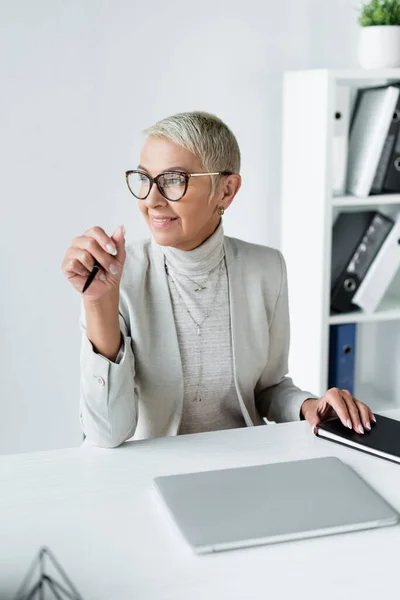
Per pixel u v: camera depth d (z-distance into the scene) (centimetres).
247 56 261
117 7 246
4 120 246
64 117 250
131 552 104
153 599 94
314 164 248
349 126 266
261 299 166
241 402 163
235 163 153
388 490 123
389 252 260
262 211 275
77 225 259
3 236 254
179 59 255
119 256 130
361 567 101
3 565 101
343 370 266
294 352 274
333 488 121
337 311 264
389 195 257
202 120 145
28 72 244
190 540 105
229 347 162
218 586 97
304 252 260
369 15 250
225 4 255
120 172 259
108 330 136
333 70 236
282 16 261
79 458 134
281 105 268
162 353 157
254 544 106
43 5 240
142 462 132
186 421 163
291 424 150
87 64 248
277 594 95
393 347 285
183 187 141
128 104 255
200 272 158
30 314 262
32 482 125
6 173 249
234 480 124
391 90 246
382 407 281
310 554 104
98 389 136
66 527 111
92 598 94
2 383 264
